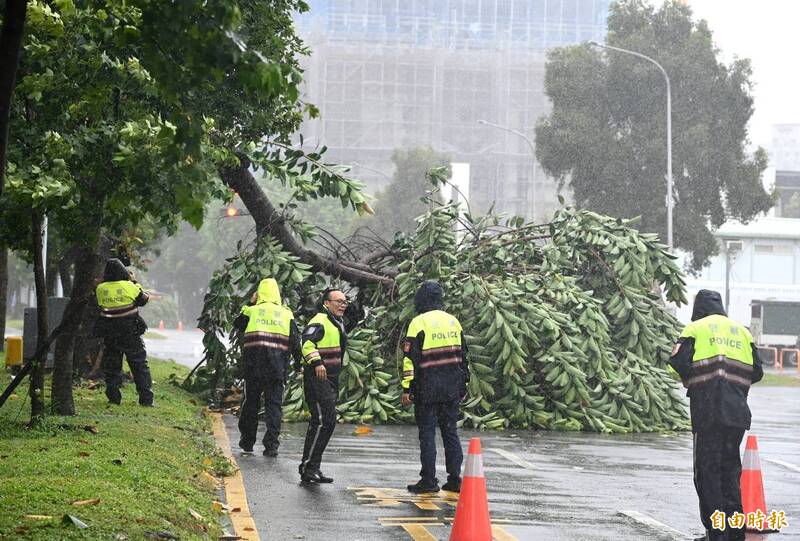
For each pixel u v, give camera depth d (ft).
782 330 251.80
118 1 39.01
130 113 46.57
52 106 47.96
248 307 58.29
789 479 55.52
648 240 84.94
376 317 80.74
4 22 26.84
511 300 78.48
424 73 495.41
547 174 221.66
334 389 49.47
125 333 70.90
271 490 46.26
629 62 214.69
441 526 38.81
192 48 26.21
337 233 348.79
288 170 71.00
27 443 48.08
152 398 72.38
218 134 58.18
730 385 37.40
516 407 77.41
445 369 45.93
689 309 290.35
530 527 39.24
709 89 213.25
